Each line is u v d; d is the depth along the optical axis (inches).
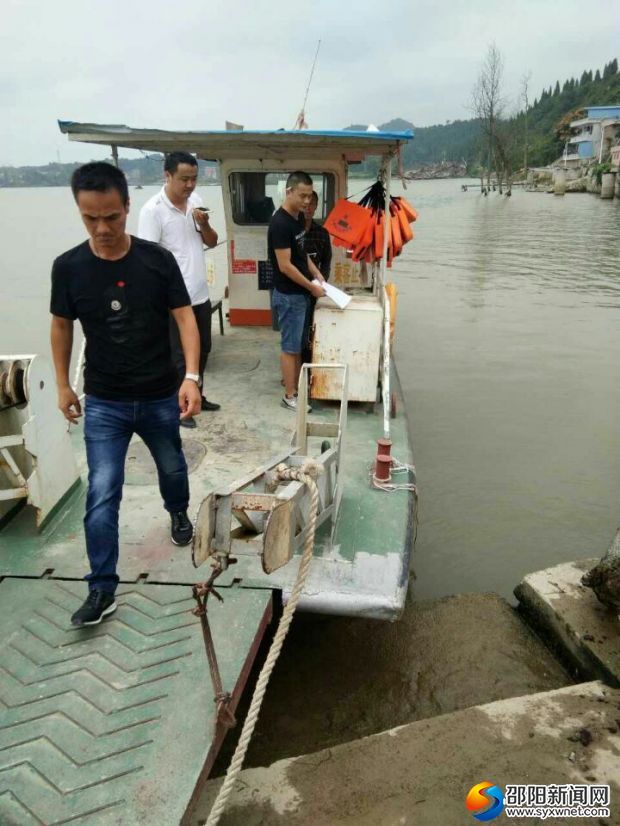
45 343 426.6
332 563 124.5
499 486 226.8
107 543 105.8
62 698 92.7
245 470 159.8
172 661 99.0
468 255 816.9
